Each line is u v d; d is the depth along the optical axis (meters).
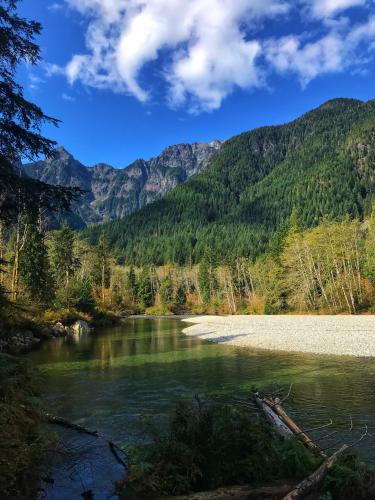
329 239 64.44
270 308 74.56
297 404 13.12
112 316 63.81
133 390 15.57
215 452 6.05
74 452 8.77
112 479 7.43
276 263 77.56
